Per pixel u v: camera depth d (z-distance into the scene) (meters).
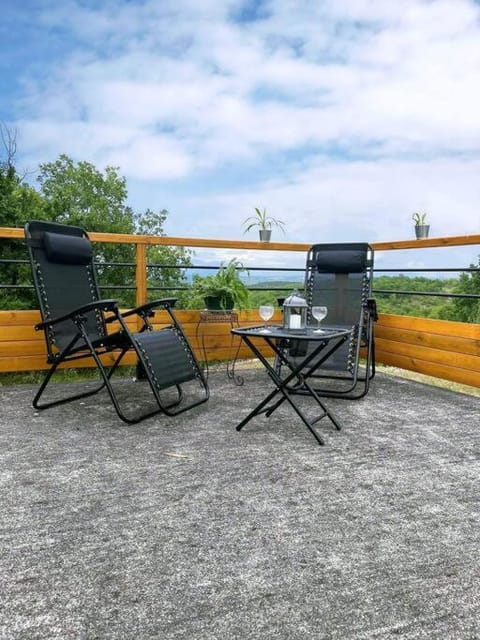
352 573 1.32
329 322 3.62
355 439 2.34
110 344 2.68
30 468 1.99
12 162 8.65
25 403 2.96
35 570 1.33
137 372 3.56
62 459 2.08
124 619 1.15
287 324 2.70
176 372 2.67
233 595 1.24
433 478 1.91
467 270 3.37
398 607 1.19
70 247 3.03
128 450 2.19
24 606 1.19
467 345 3.25
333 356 3.20
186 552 1.41
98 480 1.88
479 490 1.81
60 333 2.83
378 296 4.07
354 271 3.65
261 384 3.48
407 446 2.25
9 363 3.44
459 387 3.57
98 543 1.46
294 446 2.24
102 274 10.56
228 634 1.11
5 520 1.58
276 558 1.39
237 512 1.64
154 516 1.61
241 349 4.20
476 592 1.25
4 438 2.34
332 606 1.20
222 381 3.58
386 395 3.20
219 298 3.85
